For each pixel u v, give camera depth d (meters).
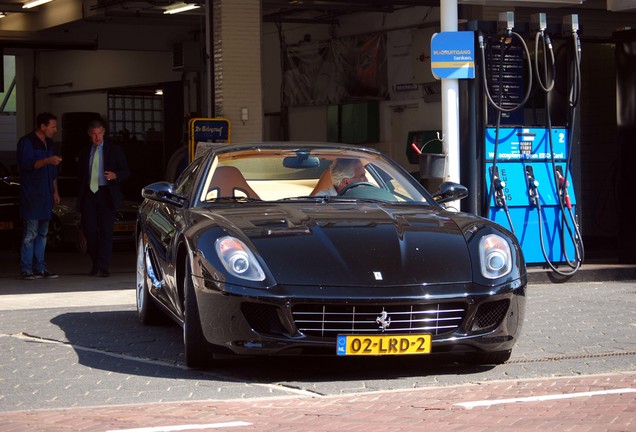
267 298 5.83
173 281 6.95
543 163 11.92
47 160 12.98
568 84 11.98
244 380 6.07
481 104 11.66
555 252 11.96
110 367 6.57
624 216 13.18
